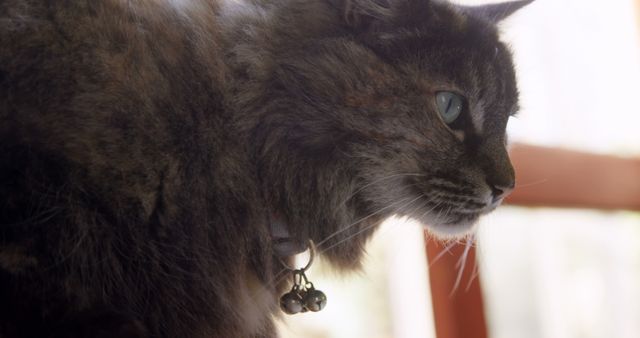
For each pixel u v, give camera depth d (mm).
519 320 911
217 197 598
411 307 834
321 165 616
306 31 617
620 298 1003
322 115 608
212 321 599
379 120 613
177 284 586
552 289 944
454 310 787
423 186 625
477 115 640
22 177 552
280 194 616
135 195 571
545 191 862
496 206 662
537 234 933
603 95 991
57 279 557
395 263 838
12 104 554
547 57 939
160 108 581
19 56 559
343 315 857
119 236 571
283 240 629
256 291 620
